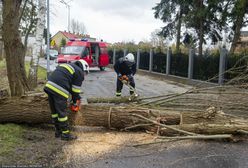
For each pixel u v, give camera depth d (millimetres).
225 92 8133
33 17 20734
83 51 24219
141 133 7016
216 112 6883
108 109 7000
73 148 6016
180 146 6262
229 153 5910
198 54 18078
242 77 9016
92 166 5246
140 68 26516
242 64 14180
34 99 6961
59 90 6246
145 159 5594
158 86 16688
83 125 7055
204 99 8273
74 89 6465
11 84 8117
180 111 7375
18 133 6523
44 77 18266
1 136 6219
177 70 20156
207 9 21953
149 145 6301
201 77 17453
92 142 6387
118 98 8875
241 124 6527
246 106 7871
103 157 5648
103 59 26953
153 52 24125
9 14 7992
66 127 6387
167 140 6395
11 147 5762
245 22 21094
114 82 17422
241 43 21719
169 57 21125
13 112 6902
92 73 24172
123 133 7020
